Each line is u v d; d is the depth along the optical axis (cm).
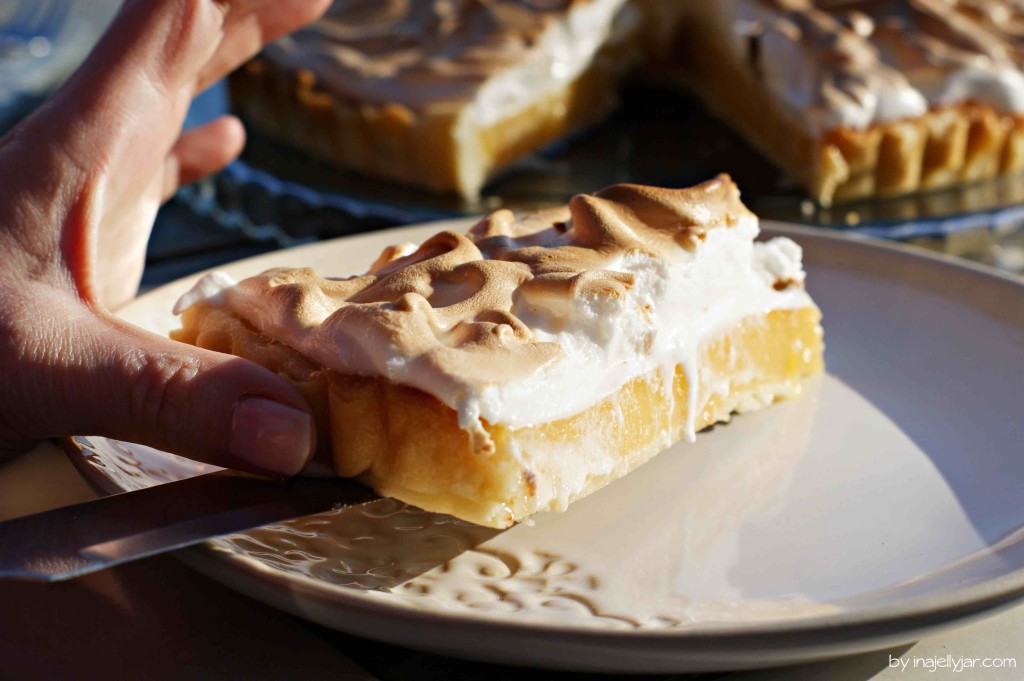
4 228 42
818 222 68
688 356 44
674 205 46
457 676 38
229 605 39
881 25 78
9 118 85
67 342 40
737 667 35
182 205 77
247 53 49
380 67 81
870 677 37
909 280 51
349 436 41
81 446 41
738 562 40
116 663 38
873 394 47
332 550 40
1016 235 69
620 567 40
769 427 46
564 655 35
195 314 44
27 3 103
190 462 43
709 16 91
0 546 36
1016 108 74
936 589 38
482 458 40
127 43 44
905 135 71
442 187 77
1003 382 46
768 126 81
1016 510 42
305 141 82
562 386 41
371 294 42
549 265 43
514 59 79
